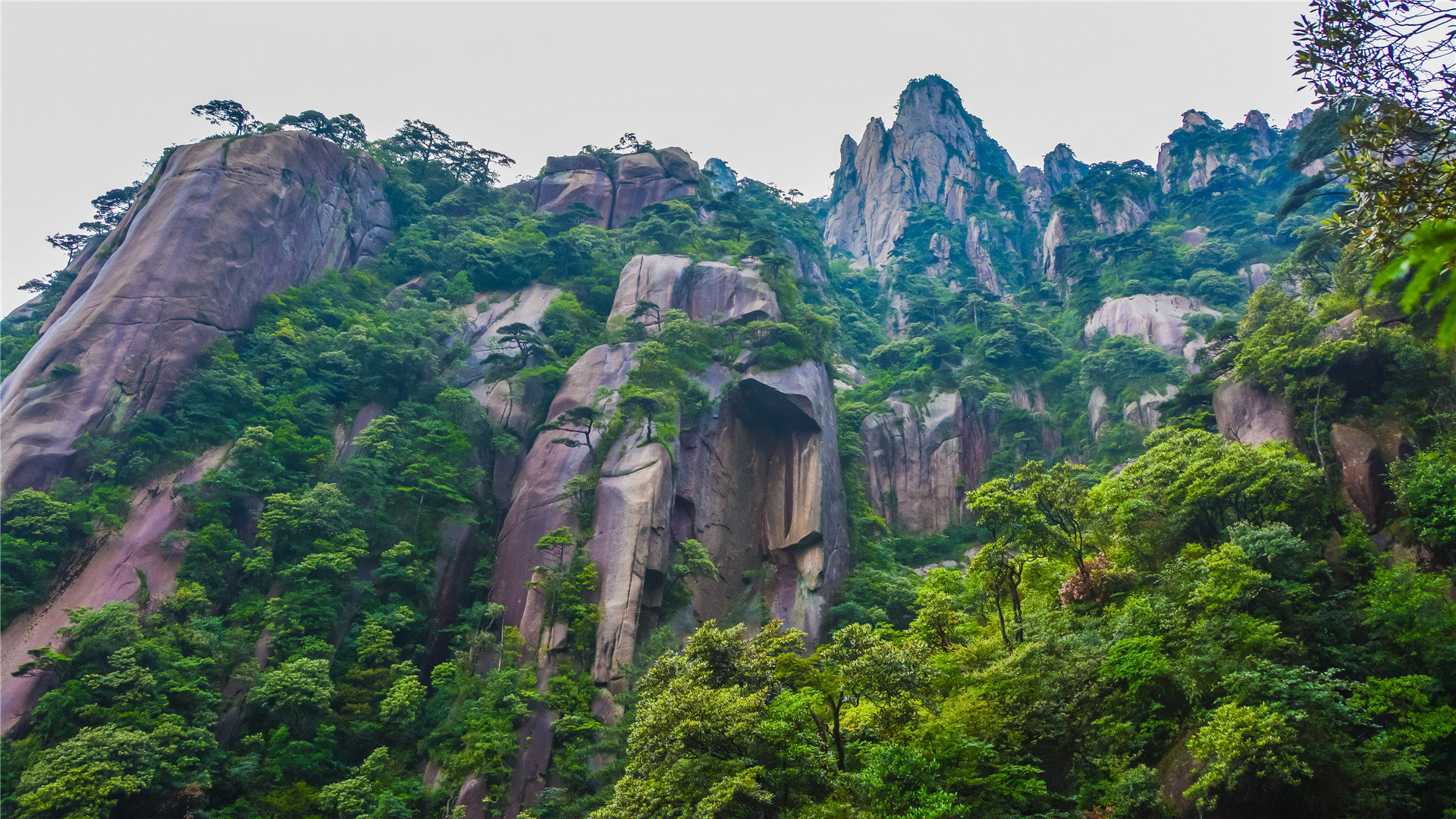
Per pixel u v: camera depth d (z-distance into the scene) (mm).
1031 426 84062
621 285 80750
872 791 21156
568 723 45375
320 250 77375
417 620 52344
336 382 64000
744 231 98688
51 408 54594
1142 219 121062
